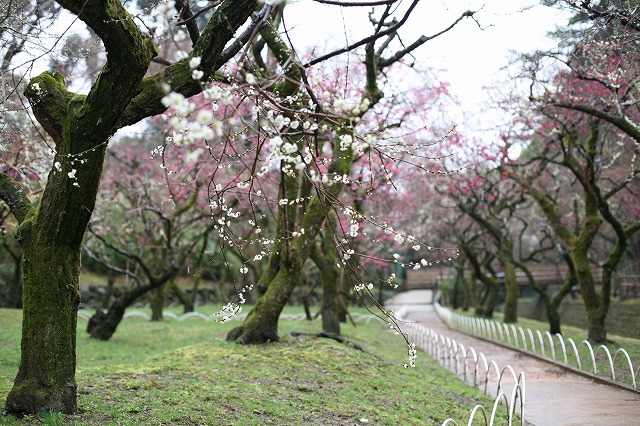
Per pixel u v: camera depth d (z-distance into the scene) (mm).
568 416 8844
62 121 5926
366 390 9195
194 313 25578
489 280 28266
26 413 5641
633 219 22656
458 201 22281
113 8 4836
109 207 20703
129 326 19828
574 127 15234
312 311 30703
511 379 12719
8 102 7359
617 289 27875
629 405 9445
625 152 18266
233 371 9180
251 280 34812
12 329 14547
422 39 10656
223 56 5652
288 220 12344
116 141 27359
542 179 23422
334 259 15383
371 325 25141
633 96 12352
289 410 7281
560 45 12289
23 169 9938
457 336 23516
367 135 4207
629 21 9109
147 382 7715
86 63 11008
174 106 3086
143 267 15672
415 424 7594
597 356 14422
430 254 35250
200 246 28484
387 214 23562
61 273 5934
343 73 14031
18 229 6000
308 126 4406
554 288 37375
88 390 7016
